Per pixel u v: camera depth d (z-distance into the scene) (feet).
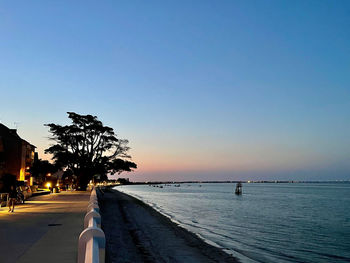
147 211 136.98
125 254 51.24
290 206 227.40
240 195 419.33
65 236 35.99
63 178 292.61
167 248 59.62
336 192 580.30
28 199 107.14
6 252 28.25
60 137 193.47
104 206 143.54
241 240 81.35
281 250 72.02
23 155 181.68
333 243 84.84
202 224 111.86
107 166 198.29
